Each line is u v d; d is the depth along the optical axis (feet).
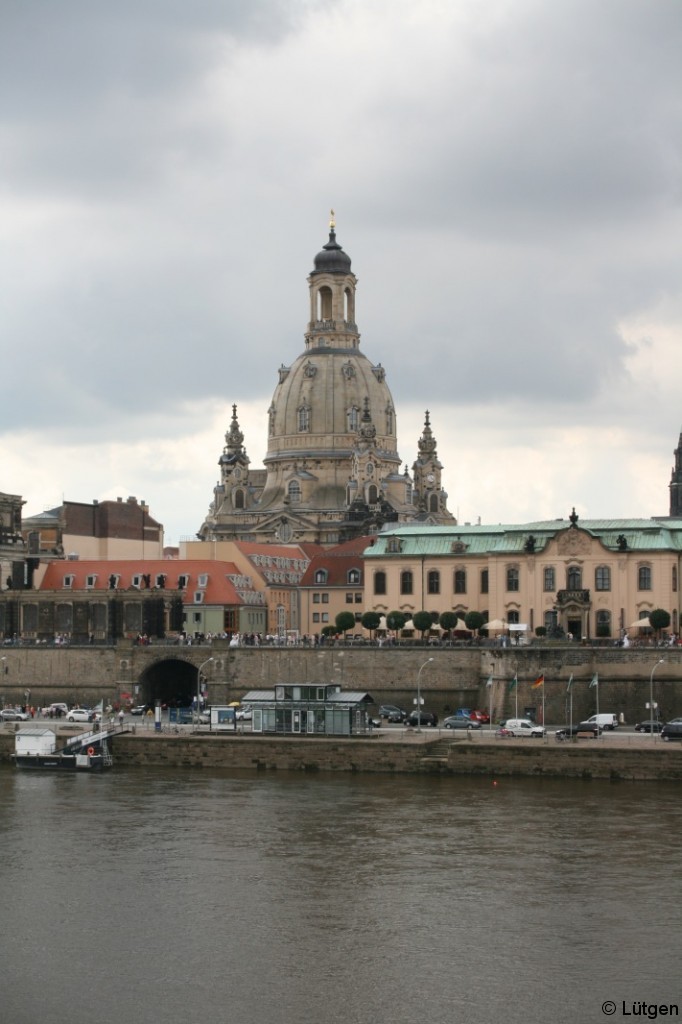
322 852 463.42
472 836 483.10
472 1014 332.19
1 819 516.32
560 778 590.55
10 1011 336.08
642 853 457.27
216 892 420.77
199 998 342.23
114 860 456.45
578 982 348.79
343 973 355.97
